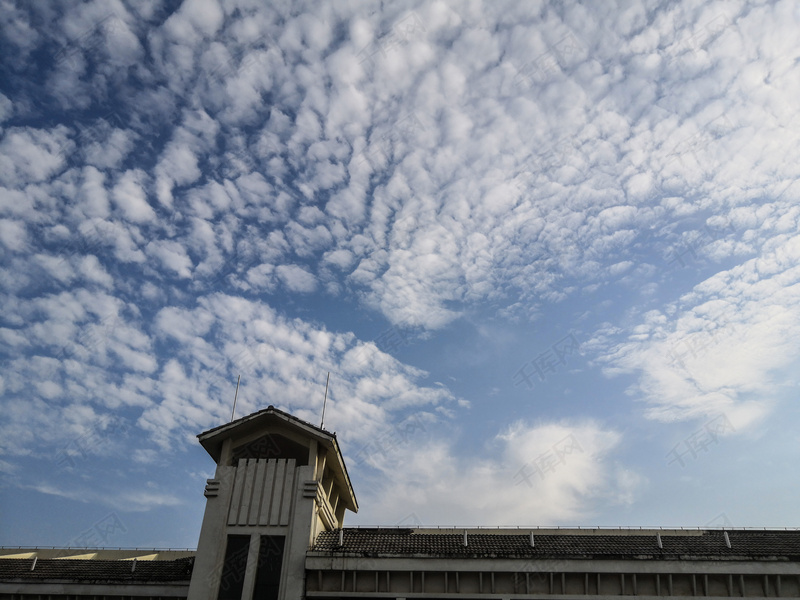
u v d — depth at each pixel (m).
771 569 32.88
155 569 38.62
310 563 33.84
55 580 36.56
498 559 33.84
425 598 33.47
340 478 42.91
